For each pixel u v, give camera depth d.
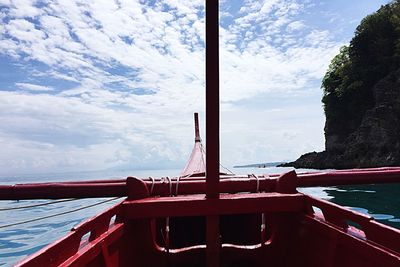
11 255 8.03
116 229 3.68
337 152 56.00
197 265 4.49
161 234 5.66
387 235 2.74
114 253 3.70
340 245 3.35
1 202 19.11
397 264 2.50
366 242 2.92
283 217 4.50
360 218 3.08
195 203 3.99
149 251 4.38
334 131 57.69
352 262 3.16
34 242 9.32
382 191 18.59
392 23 51.06
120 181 4.67
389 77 47.59
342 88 55.00
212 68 3.24
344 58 60.69
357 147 48.69
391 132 44.06
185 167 9.65
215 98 3.34
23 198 4.25
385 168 4.62
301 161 70.25
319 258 3.76
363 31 53.94
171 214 3.99
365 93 52.38
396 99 44.50
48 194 4.30
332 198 16.00
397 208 12.49
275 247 4.54
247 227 6.04
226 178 4.80
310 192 19.06
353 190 19.52
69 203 18.20
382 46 50.66
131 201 4.08
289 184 4.47
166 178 4.84
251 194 4.31
